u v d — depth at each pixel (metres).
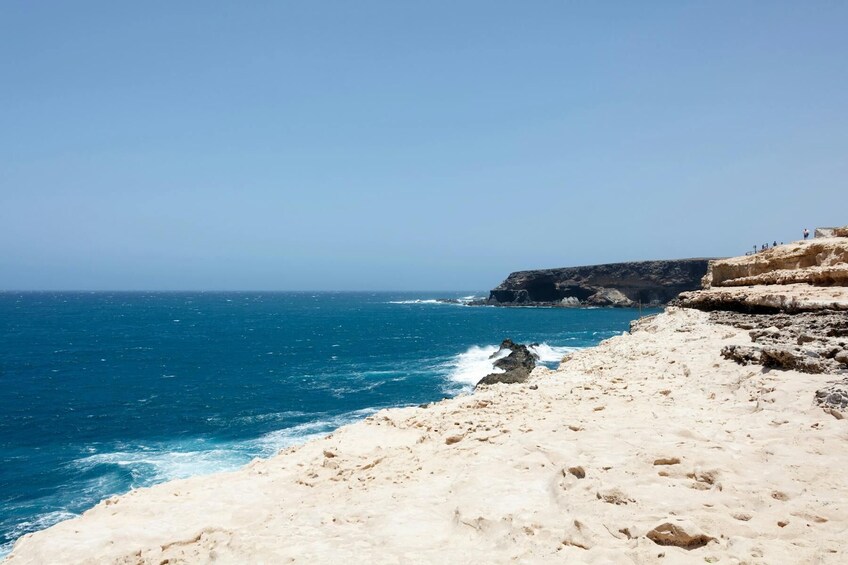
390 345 70.75
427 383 41.97
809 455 7.78
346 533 7.32
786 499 6.55
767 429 9.09
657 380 14.14
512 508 7.27
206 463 24.61
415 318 124.62
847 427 8.58
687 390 12.56
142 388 43.81
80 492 21.66
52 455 26.64
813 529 5.78
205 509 9.36
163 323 115.31
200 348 70.56
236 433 29.75
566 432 9.97
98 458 25.86
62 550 8.16
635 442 8.84
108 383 46.38
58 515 19.52
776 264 27.41
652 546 5.70
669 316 27.56
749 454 8.04
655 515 6.26
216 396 40.00
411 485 8.93
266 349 68.56
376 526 7.37
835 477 6.96
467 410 13.58
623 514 6.40
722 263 32.47
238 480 11.01
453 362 52.75
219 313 154.88
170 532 8.56
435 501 8.05
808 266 25.91
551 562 5.77
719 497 6.59
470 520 7.03
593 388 13.88
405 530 7.11
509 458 9.18
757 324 18.42
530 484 8.03
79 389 43.81
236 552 7.13
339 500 8.91
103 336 87.44
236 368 53.25
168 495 10.33
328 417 32.53
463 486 8.26
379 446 11.80
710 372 13.55
